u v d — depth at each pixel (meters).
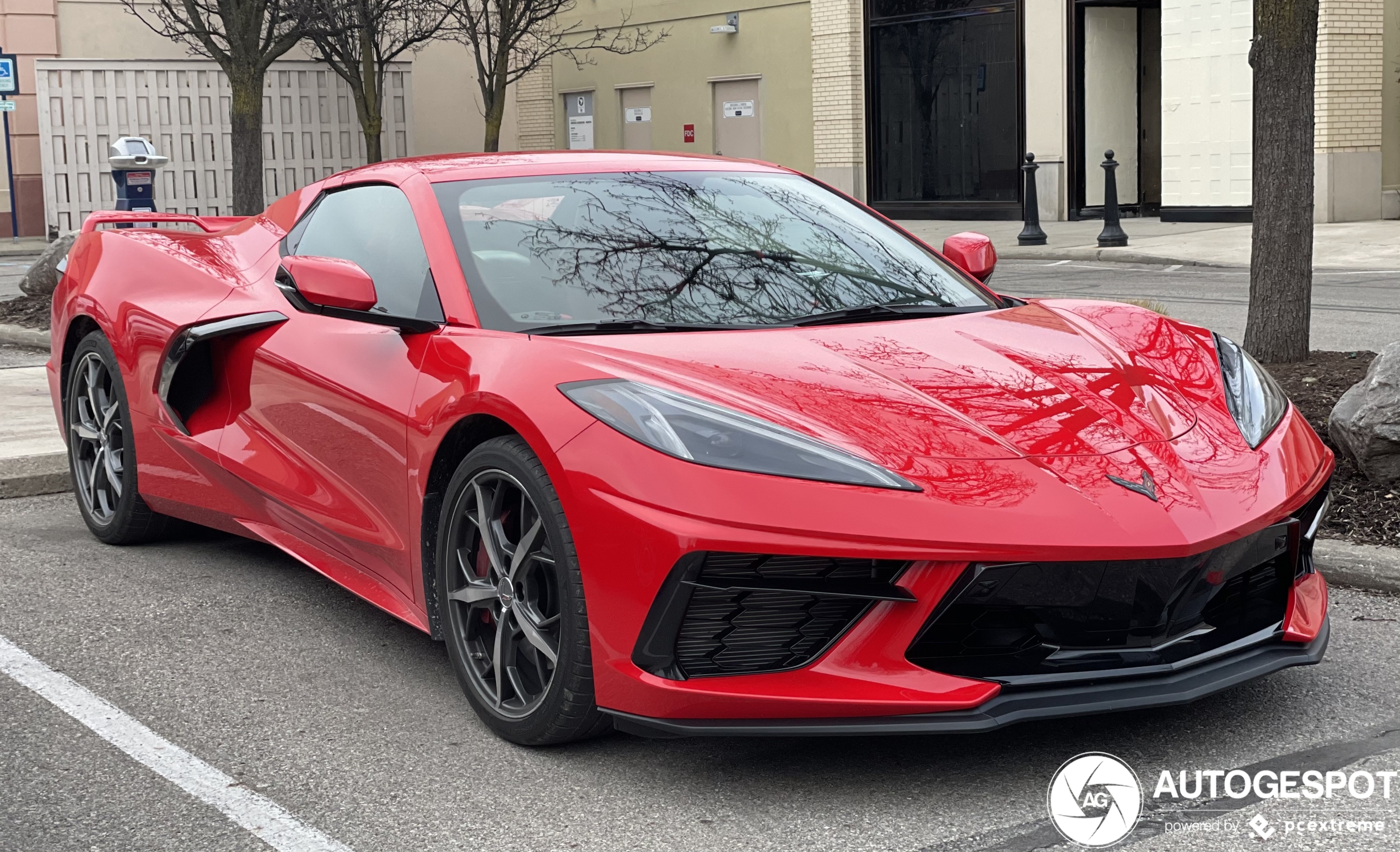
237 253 4.49
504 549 3.08
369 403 3.50
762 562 2.67
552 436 2.86
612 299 3.39
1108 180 15.11
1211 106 16.94
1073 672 2.75
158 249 4.70
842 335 3.30
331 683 3.49
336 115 21.16
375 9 16.67
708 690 2.69
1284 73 6.28
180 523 4.83
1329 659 3.49
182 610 4.10
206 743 3.11
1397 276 11.55
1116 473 2.80
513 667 3.06
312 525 3.87
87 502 4.90
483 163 3.96
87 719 3.26
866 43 21.48
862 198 21.83
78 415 4.91
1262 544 2.89
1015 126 19.84
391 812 2.74
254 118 12.16
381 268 3.74
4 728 3.21
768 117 22.83
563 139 26.20
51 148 19.39
